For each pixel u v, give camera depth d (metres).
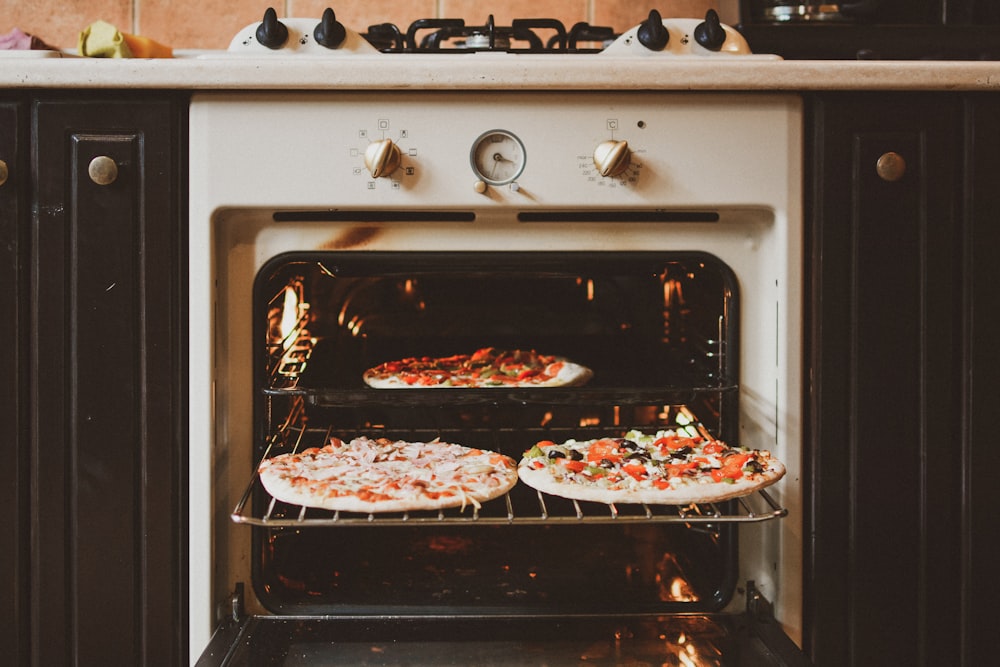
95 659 0.94
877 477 0.96
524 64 0.91
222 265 0.95
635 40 1.04
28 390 0.93
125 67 0.89
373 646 0.89
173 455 0.93
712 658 0.87
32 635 0.94
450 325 1.30
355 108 0.92
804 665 0.84
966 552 0.97
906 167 0.95
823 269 0.95
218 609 0.96
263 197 0.92
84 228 0.92
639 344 1.29
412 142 0.93
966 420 0.97
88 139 0.92
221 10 1.47
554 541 1.17
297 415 1.15
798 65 0.92
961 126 0.96
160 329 0.92
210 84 0.90
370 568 1.08
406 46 1.27
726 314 0.99
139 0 1.46
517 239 0.97
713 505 0.88
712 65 0.92
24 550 0.94
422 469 0.95
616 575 1.06
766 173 0.94
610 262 0.99
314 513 1.03
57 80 0.89
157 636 0.94
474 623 0.94
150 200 0.92
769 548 0.98
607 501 0.86
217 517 0.95
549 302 1.29
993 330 0.96
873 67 0.92
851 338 0.96
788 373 0.96
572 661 0.86
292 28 1.02
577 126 0.93
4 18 1.45
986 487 0.97
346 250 0.96
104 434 0.93
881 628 0.97
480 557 1.11
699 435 1.07
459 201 0.93
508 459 1.00
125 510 0.93
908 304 0.96
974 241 0.96
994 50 1.21
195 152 0.91
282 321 1.07
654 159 0.94
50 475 0.93
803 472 0.97
